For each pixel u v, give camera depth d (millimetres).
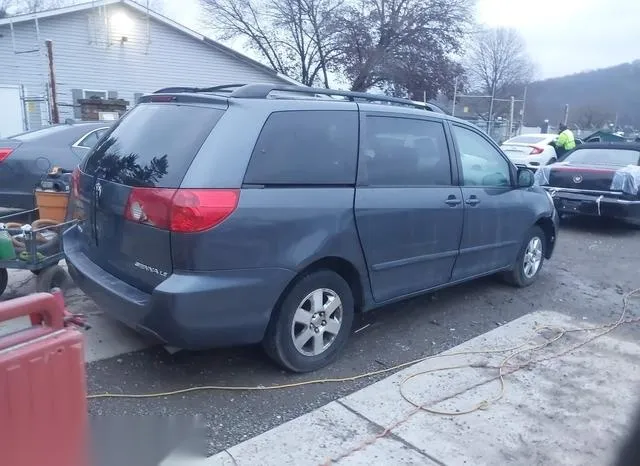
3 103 20359
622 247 8633
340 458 3025
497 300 5734
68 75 21391
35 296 1757
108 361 3912
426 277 4691
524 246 5980
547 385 3965
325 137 3865
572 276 6844
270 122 3586
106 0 21438
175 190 3271
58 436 1762
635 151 9984
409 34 33438
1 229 4535
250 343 3584
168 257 3297
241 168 3400
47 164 7066
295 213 3582
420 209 4430
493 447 3205
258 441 3135
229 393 3617
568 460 3119
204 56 24219
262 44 35344
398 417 3455
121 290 3545
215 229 3260
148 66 23000
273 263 3502
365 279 4145
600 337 4895
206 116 3527
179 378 3754
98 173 3924
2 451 1613
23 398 1649
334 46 34031
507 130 30469
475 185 5133
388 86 35469
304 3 33781
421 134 4613
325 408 3514
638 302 5984
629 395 3867
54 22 20734
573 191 9492
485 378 4027
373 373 4016
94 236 3949
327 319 3959
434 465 3014
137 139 3773
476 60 61281
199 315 3271
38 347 1679
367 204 4016
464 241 4980
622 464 3084
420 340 4648
